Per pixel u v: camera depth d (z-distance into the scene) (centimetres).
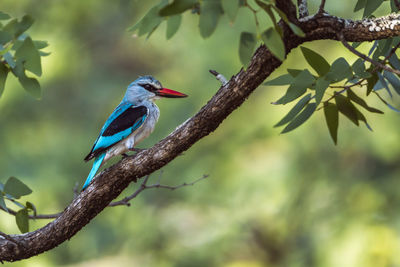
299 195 1261
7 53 432
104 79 1505
